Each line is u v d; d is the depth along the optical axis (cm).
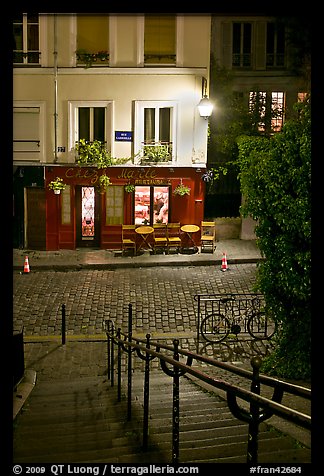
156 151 2245
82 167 2259
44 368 1272
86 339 1457
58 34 2203
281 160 995
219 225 2375
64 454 614
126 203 2305
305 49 1816
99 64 2225
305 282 945
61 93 2238
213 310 1557
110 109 2241
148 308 1675
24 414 862
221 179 2606
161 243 2242
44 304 1708
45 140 2258
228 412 788
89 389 1055
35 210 2302
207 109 2189
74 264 2069
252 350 1384
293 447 589
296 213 945
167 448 618
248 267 2067
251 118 2628
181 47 2211
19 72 2222
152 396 951
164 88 2236
